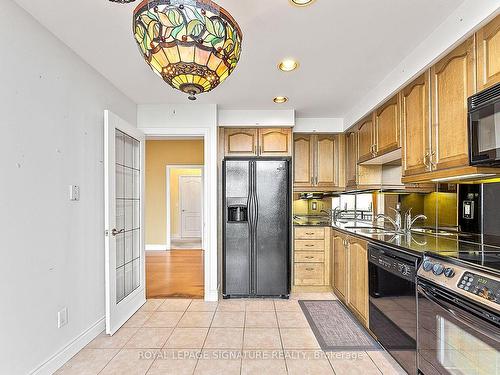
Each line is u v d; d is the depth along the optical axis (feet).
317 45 7.32
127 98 11.00
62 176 7.27
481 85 5.55
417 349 6.07
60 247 7.16
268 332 9.09
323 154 13.87
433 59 6.78
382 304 7.63
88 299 8.34
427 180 7.52
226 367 7.21
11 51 5.80
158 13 3.85
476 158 5.45
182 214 30.37
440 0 5.67
